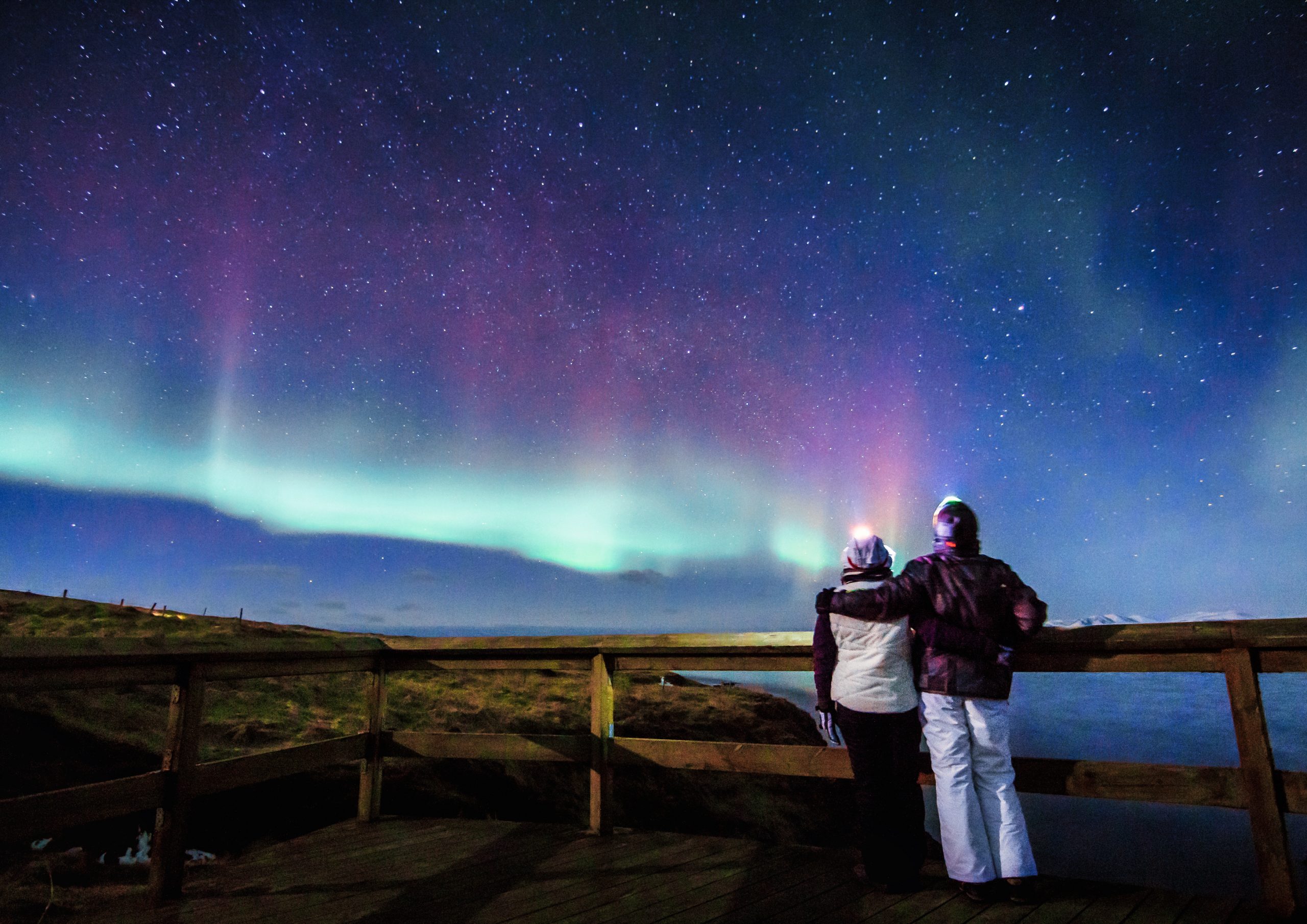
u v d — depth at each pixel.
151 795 3.05
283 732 6.80
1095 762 2.97
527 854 3.62
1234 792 2.77
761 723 9.88
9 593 14.97
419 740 4.27
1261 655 2.77
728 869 3.33
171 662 3.18
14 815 2.54
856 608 3.03
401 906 2.95
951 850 2.87
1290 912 2.61
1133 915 2.69
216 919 2.84
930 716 2.97
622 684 11.91
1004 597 2.94
